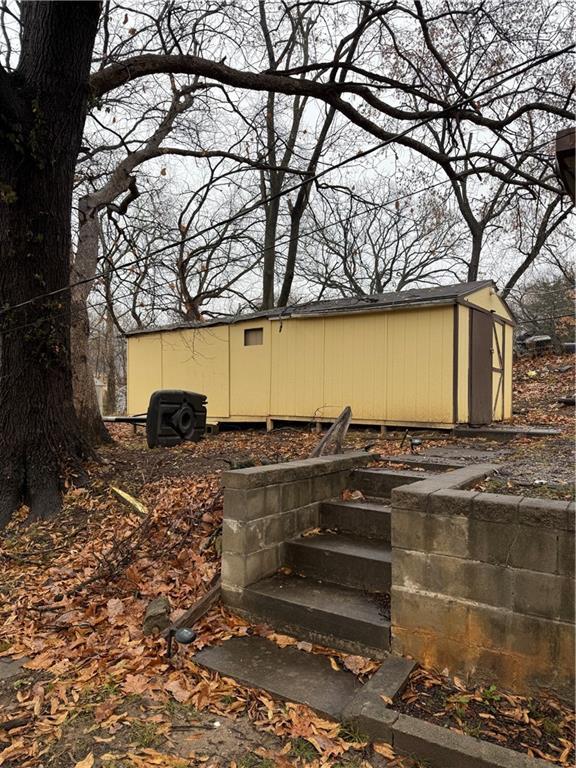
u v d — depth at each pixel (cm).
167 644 278
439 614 243
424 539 247
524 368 1563
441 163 869
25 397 534
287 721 217
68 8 500
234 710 227
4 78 471
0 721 222
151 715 224
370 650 264
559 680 216
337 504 382
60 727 217
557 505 220
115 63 719
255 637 292
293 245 1680
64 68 525
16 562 413
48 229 544
